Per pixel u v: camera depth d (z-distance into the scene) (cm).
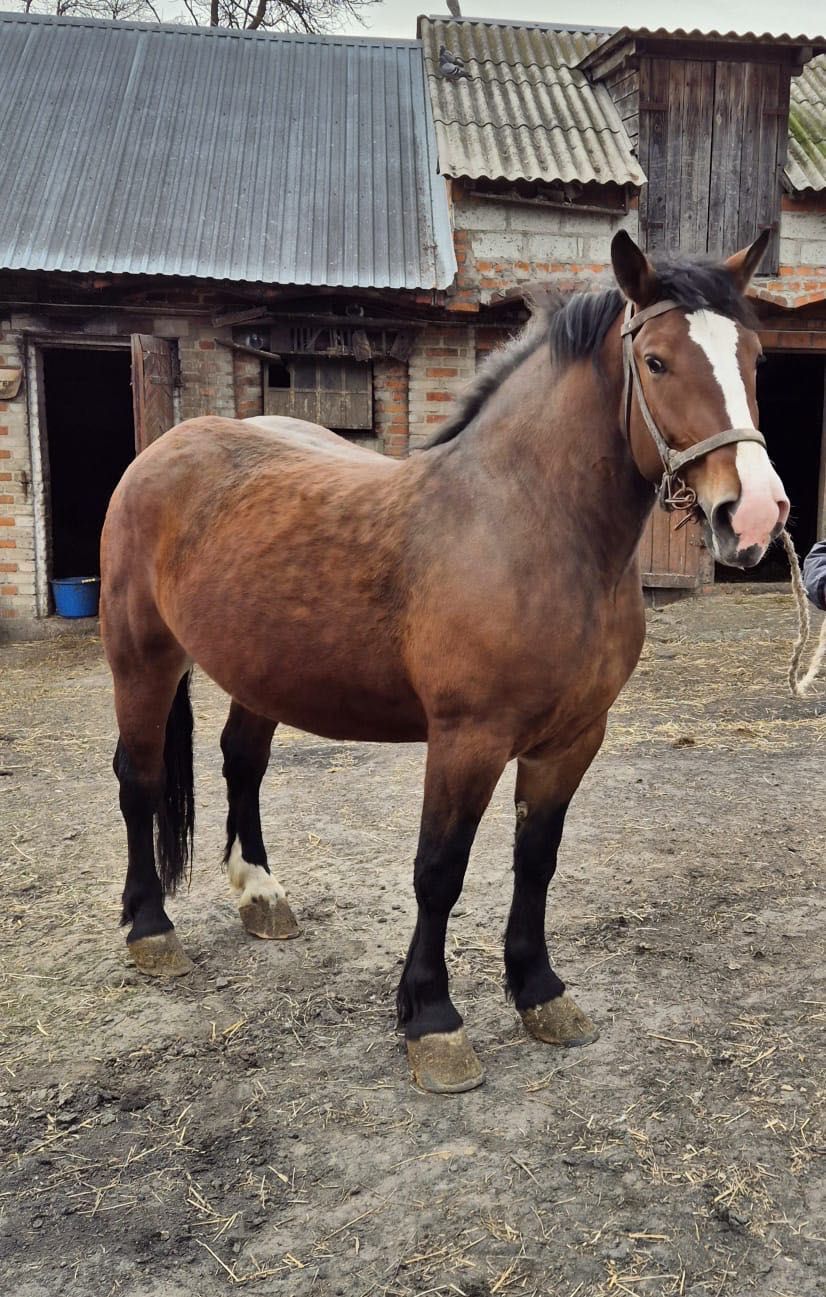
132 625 286
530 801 242
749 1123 214
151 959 282
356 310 832
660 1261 176
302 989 274
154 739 288
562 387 214
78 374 1247
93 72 995
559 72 970
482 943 300
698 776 461
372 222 861
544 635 205
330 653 237
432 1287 171
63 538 1273
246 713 308
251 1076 234
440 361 856
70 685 686
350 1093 227
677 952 293
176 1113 221
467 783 215
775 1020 256
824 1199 192
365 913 321
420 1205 191
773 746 509
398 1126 215
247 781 314
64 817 416
